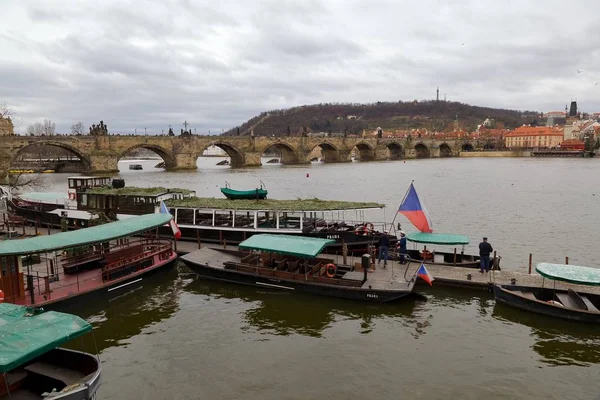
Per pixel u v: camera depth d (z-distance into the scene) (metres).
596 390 20.67
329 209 42.81
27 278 29.69
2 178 120.38
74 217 51.62
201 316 29.61
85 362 19.38
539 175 138.00
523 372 22.19
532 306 28.42
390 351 24.42
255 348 24.97
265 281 33.84
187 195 53.25
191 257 38.09
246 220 46.88
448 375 21.94
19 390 19.06
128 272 34.41
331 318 28.89
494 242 51.53
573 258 44.59
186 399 20.11
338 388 20.83
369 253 38.12
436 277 33.56
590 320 26.69
